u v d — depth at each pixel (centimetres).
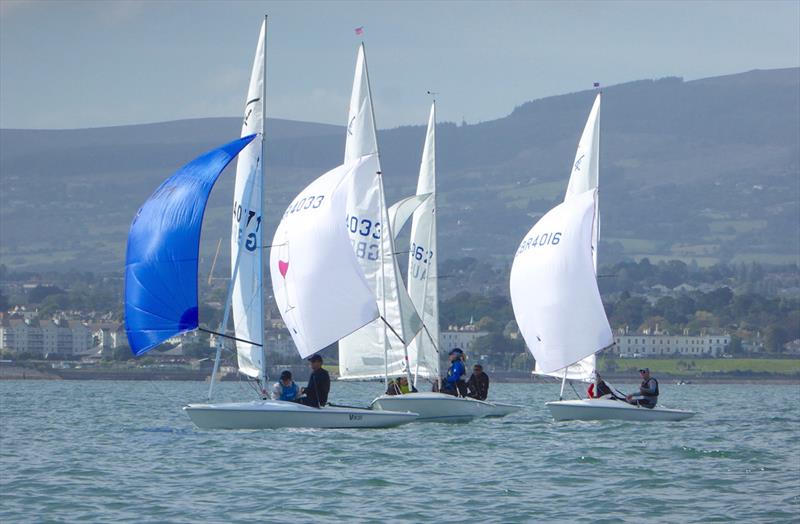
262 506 8556
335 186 13300
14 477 9875
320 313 13150
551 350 15312
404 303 15338
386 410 13862
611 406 15225
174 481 9625
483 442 12562
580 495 9106
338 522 8031
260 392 12862
